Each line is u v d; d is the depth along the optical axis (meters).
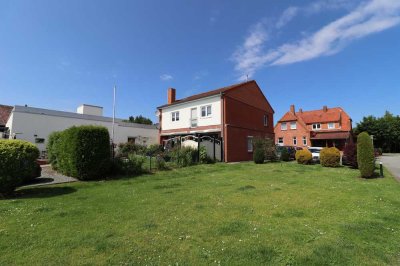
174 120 28.83
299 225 5.40
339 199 7.82
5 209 6.63
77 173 11.52
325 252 4.10
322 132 49.06
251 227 5.25
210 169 16.23
